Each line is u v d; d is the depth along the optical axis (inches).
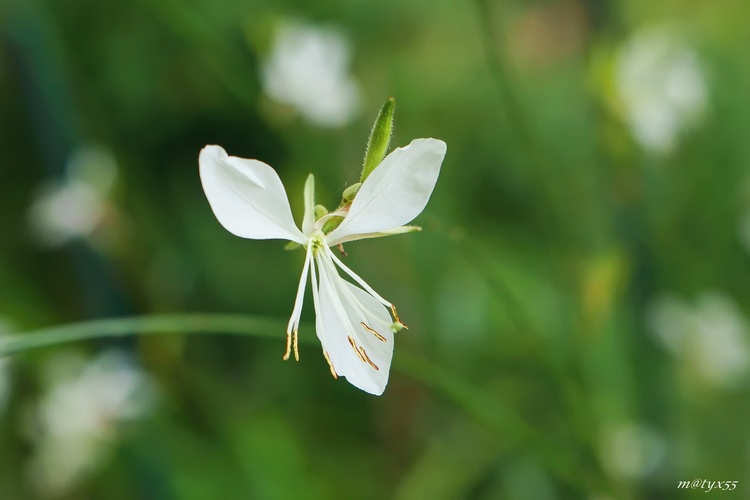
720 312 12.0
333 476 12.8
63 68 11.9
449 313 13.0
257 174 8.8
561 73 16.0
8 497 13.8
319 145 12.3
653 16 16.6
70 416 11.8
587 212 14.5
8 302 14.2
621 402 11.7
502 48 11.6
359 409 13.7
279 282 14.4
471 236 14.0
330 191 12.2
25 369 13.7
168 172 15.6
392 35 16.0
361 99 13.2
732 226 13.4
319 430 13.5
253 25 12.4
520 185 14.6
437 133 14.8
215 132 15.4
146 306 12.1
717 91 15.6
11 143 16.2
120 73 15.4
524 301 13.2
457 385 10.2
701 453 12.3
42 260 15.5
